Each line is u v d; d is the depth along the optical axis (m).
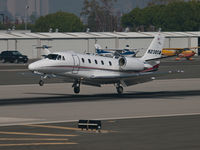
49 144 56.47
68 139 59.31
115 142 57.66
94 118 76.44
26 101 100.38
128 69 116.25
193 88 129.75
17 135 61.88
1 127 67.81
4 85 141.00
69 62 107.81
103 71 113.38
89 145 56.06
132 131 64.50
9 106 92.12
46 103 96.75
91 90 124.06
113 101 100.06
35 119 75.75
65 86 135.75
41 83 115.81
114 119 75.06
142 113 82.06
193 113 81.62
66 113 82.50
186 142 57.62
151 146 55.56
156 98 105.81
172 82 149.12
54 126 68.62
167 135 61.72
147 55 123.38
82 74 110.31
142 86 136.00
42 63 105.81
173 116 77.88
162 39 125.31
